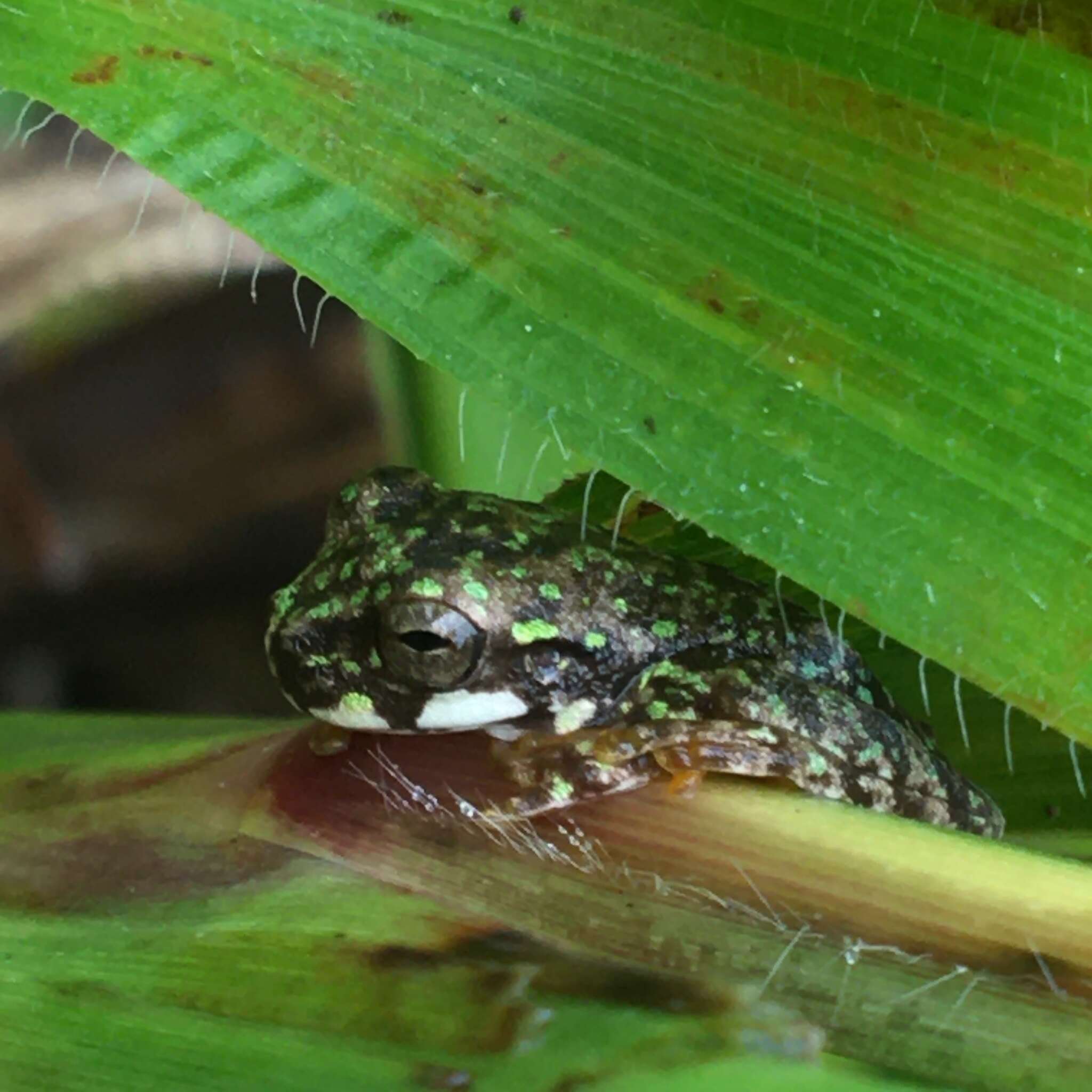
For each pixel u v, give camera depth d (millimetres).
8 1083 139
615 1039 139
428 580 154
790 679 156
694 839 145
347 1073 139
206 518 211
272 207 141
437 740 149
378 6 142
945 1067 140
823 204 142
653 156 142
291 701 157
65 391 198
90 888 143
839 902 143
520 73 143
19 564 205
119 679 214
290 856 145
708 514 141
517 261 142
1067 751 160
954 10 144
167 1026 140
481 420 165
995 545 141
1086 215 142
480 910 143
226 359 200
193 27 142
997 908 142
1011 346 142
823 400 142
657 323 142
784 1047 139
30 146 190
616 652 157
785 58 143
